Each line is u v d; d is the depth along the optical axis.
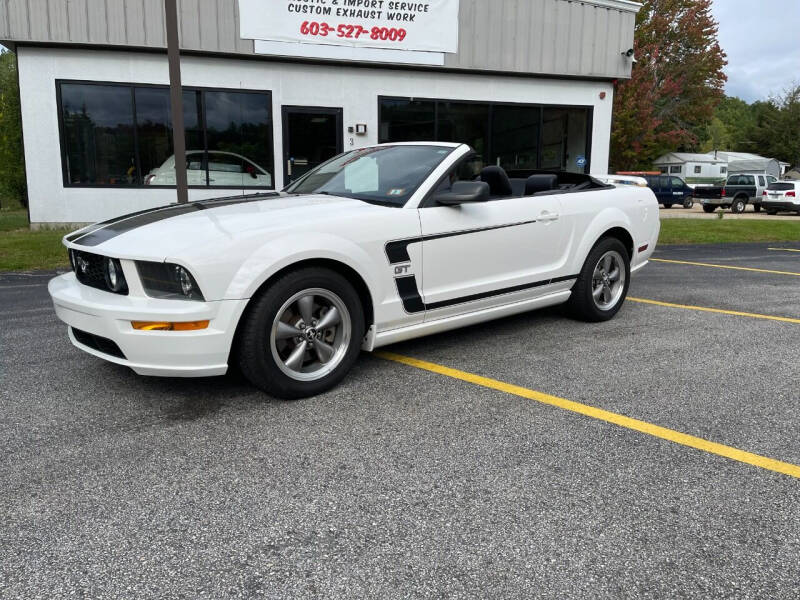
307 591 1.97
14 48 11.72
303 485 2.62
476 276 4.27
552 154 15.16
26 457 2.86
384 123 13.64
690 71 45.31
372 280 3.69
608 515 2.40
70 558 2.13
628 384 3.83
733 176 27.80
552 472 2.73
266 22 12.18
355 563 2.11
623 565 2.11
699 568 2.09
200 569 2.08
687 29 44.78
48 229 11.87
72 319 3.41
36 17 11.11
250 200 4.08
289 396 3.51
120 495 2.54
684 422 3.27
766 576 2.05
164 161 12.38
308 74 12.91
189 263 3.06
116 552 2.17
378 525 2.33
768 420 3.29
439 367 4.14
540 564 2.11
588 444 3.00
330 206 3.77
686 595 1.96
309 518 2.38
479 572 2.06
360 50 12.91
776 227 15.39
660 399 3.58
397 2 12.94
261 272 3.22
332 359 3.67
